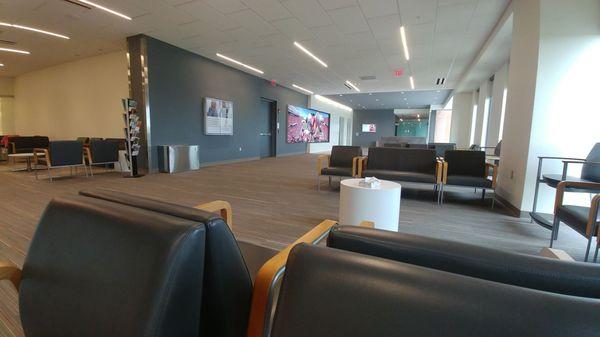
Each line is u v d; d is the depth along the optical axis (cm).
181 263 55
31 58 729
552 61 298
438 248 60
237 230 266
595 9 288
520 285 54
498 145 521
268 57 684
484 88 804
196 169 669
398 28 493
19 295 79
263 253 141
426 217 317
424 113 1953
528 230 278
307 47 601
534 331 37
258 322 74
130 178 537
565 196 311
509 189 354
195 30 517
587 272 53
